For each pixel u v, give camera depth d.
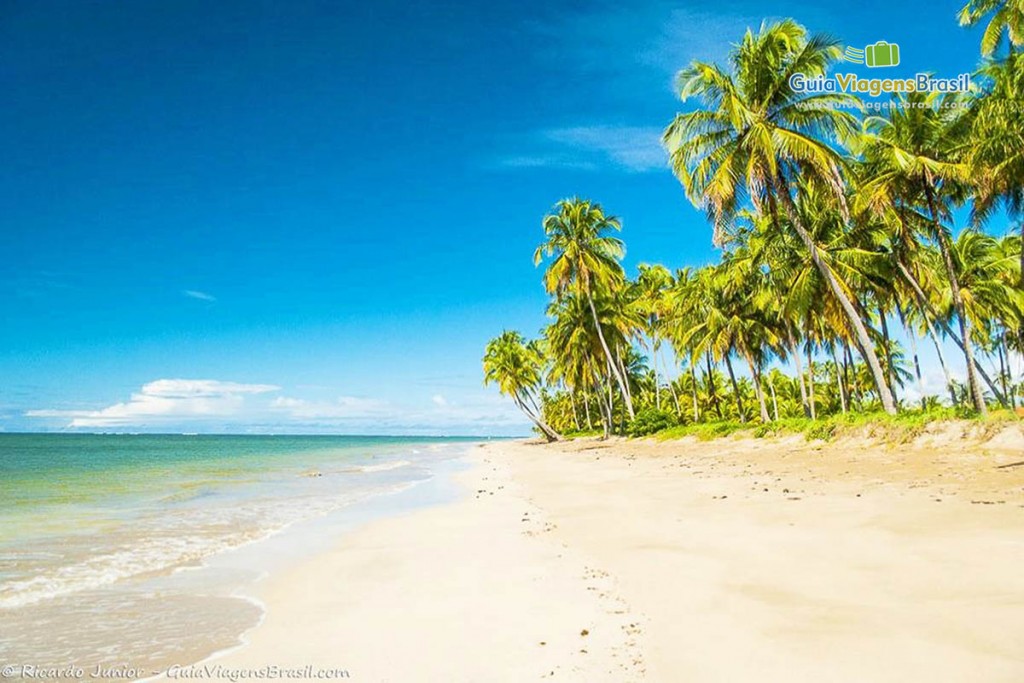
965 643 4.62
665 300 49.16
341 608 6.78
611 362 44.81
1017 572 6.27
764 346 43.59
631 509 12.80
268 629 6.13
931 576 6.38
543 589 7.04
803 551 7.87
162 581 8.13
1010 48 18.81
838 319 29.19
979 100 20.66
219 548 10.38
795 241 28.89
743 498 12.95
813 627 5.20
